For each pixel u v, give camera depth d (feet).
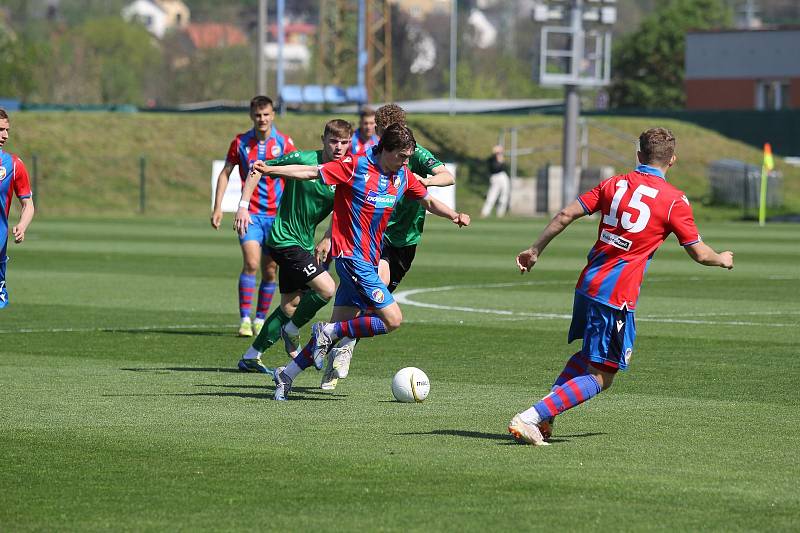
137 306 145.38
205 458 65.16
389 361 102.73
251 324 120.16
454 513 54.44
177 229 311.88
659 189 68.54
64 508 55.26
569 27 375.86
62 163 410.93
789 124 524.52
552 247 259.19
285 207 93.35
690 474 61.87
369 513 54.44
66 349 109.29
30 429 73.00
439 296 158.10
